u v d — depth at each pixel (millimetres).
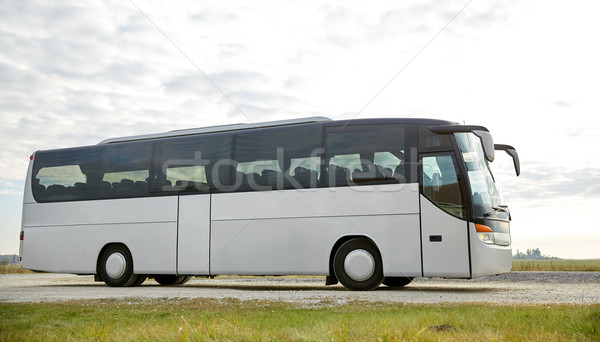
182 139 15883
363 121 13789
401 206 13062
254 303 10266
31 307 9820
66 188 17250
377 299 10945
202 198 15250
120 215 16312
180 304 10266
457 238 12602
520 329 5645
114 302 10898
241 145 14992
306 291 13508
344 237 13703
